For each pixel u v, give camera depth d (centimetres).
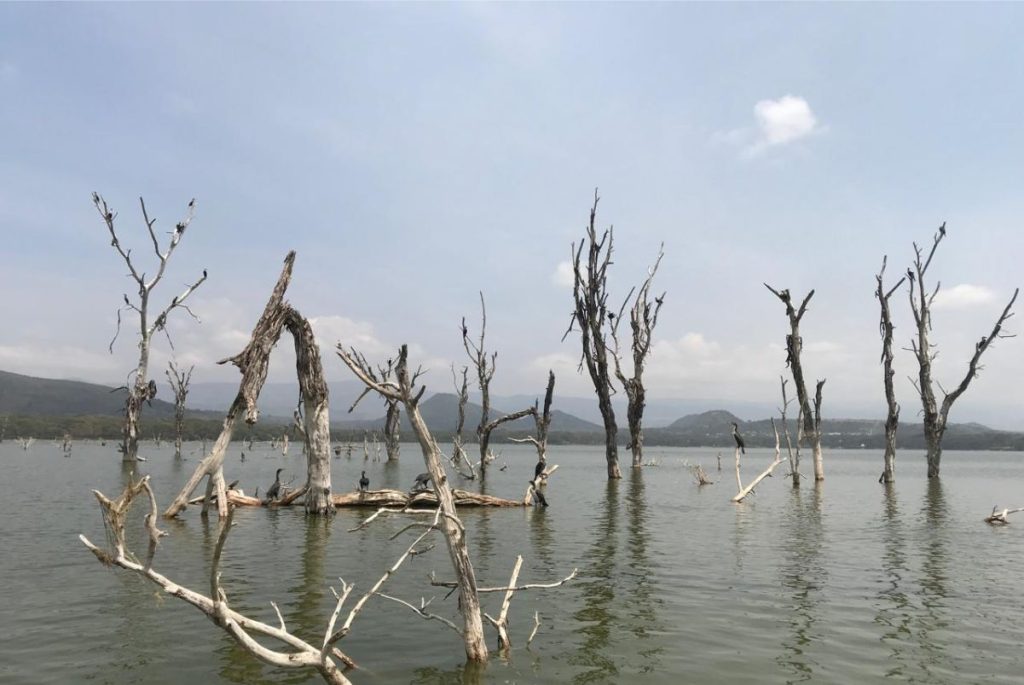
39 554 1675
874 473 6481
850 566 1639
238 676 871
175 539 1958
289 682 854
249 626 777
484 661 945
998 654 987
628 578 1493
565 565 1641
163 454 8194
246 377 2300
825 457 13375
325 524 2305
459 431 5856
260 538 1986
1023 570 1603
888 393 4588
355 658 955
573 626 1122
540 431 4259
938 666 935
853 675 898
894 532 2239
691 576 1514
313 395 2484
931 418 4912
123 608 1184
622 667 923
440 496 991
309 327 2473
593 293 4847
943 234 4681
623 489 4003
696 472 4731
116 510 745
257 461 7031
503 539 2045
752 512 2812
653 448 19112
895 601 1294
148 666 904
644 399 5741
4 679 854
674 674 898
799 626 1123
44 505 2758
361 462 7088
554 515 2662
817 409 4491
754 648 1008
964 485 4641
